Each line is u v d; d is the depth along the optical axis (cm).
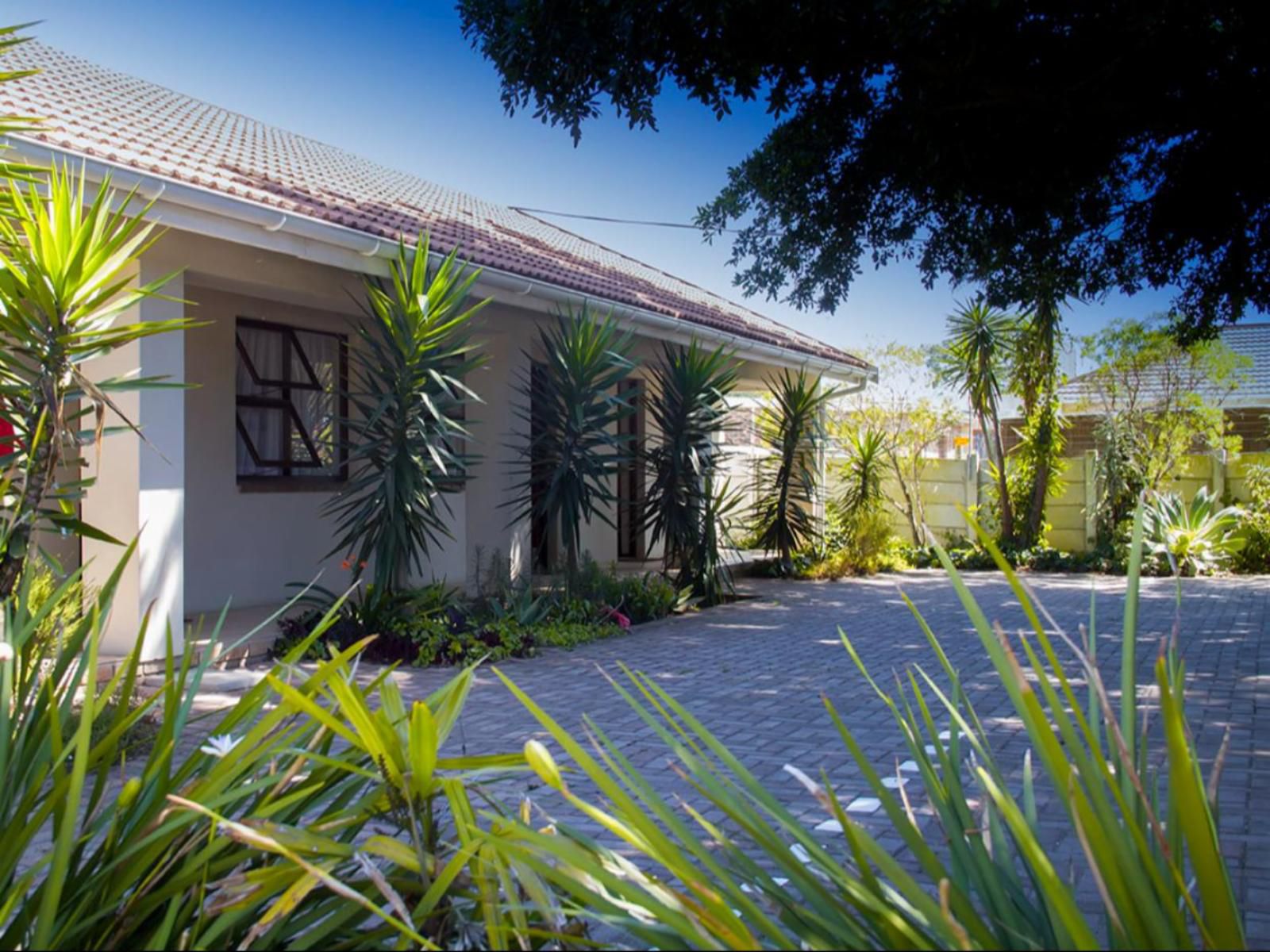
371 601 912
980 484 1966
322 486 1201
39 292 484
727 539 1411
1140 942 163
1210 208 1084
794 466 1652
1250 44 855
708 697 777
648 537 1734
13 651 244
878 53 932
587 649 988
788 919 201
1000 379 1941
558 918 204
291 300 1078
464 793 226
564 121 964
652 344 1470
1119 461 1891
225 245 895
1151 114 938
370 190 1338
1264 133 940
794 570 1641
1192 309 1223
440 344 923
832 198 1102
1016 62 917
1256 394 2273
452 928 220
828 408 2011
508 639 936
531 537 1345
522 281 1064
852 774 575
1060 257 1178
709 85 950
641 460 1288
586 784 542
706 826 217
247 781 242
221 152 1060
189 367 1050
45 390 488
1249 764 586
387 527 910
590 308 1150
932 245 1183
